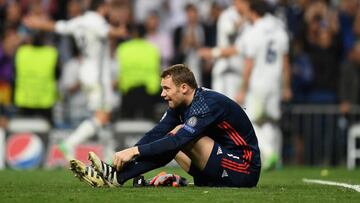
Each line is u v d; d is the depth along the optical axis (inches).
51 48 2032.5
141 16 2346.2
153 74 2027.6
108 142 1941.4
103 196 876.6
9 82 2062.0
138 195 887.1
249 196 892.6
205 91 967.0
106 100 1921.8
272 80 1800.0
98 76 1907.0
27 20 1931.6
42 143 1978.3
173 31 2202.3
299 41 2199.8
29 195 896.3
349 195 940.6
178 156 990.4
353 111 2114.9
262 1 1798.7
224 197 879.1
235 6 1904.5
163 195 889.5
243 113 976.9
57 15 2258.9
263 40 1786.4
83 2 2187.5
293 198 889.5
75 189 960.3
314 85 2166.6
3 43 2108.8
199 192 923.4
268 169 1758.1
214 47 2181.3
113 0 2112.5
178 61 2171.5
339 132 2100.1
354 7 2265.0
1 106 2048.5
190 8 2175.2
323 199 890.1
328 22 2226.9
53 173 1475.1
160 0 2341.3
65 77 2142.0
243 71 1812.3
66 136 2000.5
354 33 2242.9
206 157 967.0
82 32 1905.8
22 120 1983.3
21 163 1964.8
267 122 1812.3
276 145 1866.4
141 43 2028.8
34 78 2015.3
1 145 1964.8
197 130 943.7
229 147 976.3
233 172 973.8
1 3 2209.6
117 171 951.0
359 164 2081.7
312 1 2234.3
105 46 1915.6
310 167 2020.2
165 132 993.5
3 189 985.5
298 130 2101.4
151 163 952.9
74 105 2128.4
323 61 2169.0
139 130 1977.1
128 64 2016.5
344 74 2153.1
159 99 2034.9
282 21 2191.2
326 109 2105.1
